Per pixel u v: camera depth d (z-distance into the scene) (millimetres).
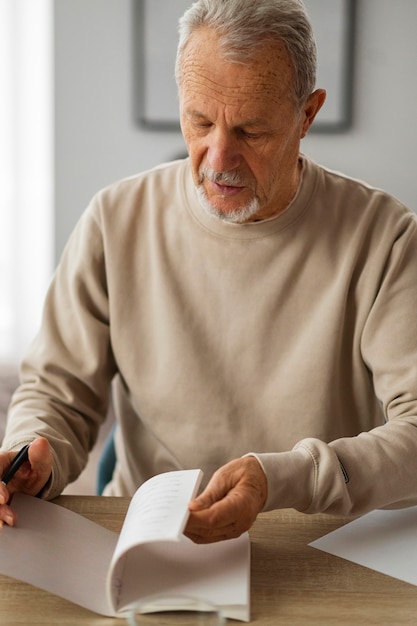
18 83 4324
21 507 1375
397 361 1620
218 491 1247
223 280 1707
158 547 1265
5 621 1132
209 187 1539
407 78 4070
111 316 1764
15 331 4516
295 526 1391
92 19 4102
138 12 4090
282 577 1241
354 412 1746
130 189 1806
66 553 1263
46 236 4453
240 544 1277
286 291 1692
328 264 1683
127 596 1161
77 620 1135
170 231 1743
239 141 1486
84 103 4176
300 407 1687
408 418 1528
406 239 1683
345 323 1699
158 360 1744
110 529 1373
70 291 1794
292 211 1682
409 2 4008
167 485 1277
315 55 1532
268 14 1421
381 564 1277
